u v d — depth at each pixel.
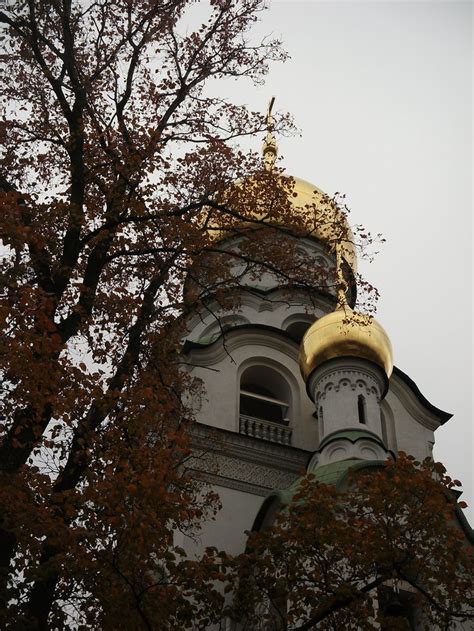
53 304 13.30
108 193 16.16
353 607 14.53
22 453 12.88
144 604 13.01
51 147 17.59
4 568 11.88
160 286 17.19
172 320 17.22
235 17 19.08
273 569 15.33
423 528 15.16
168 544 13.48
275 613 17.00
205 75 18.72
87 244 16.53
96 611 13.15
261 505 21.86
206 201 17.16
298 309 31.22
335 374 25.28
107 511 12.64
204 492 23.27
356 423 24.03
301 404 27.53
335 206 21.28
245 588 15.15
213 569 14.22
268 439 25.92
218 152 18.53
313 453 24.02
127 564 12.85
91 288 15.36
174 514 13.31
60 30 17.33
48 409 13.41
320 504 15.52
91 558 12.35
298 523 15.41
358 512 15.84
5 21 16.08
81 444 13.07
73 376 13.49
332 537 15.08
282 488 24.30
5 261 14.55
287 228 19.55
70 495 12.44
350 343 25.42
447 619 14.91
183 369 26.48
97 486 12.55
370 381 25.25
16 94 17.67
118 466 13.16
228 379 26.84
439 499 15.02
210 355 27.11
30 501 12.14
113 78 17.70
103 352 16.23
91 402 14.12
